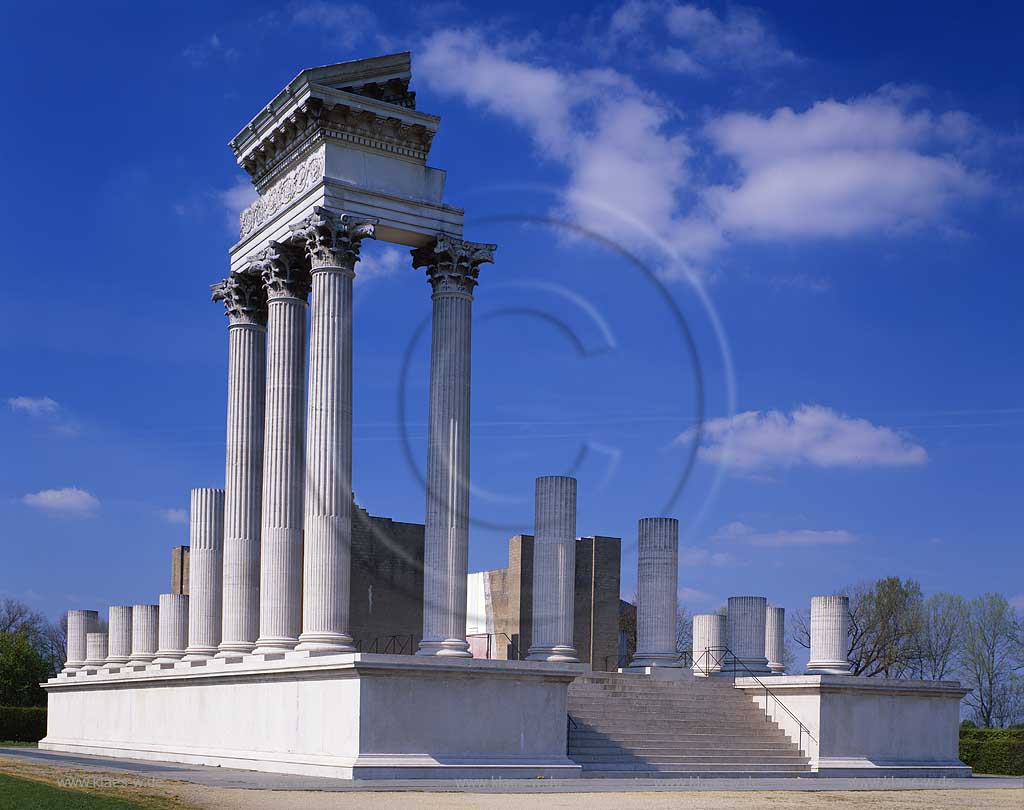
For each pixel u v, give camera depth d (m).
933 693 57.62
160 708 57.00
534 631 50.91
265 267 51.84
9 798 30.36
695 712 54.41
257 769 45.94
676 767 48.81
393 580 86.44
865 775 53.81
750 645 62.00
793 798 37.91
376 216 49.47
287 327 51.38
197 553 59.47
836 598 60.78
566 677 45.78
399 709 42.22
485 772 43.03
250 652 52.56
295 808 30.94
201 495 59.91
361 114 49.50
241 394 54.81
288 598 49.38
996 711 120.88
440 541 48.19
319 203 48.78
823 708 54.03
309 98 48.59
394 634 85.88
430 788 38.91
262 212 53.88
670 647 57.41
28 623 169.38
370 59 50.16
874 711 55.78
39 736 89.44
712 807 33.31
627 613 116.94
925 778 55.03
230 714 49.75
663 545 57.78
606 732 50.19
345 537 46.94
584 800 34.84
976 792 44.31
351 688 41.88
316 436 47.22
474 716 43.75
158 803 31.22
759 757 52.31
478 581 90.25
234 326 55.41
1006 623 121.69
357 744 41.19
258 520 54.16
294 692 45.28
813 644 61.38
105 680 64.44
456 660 43.28
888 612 114.94
